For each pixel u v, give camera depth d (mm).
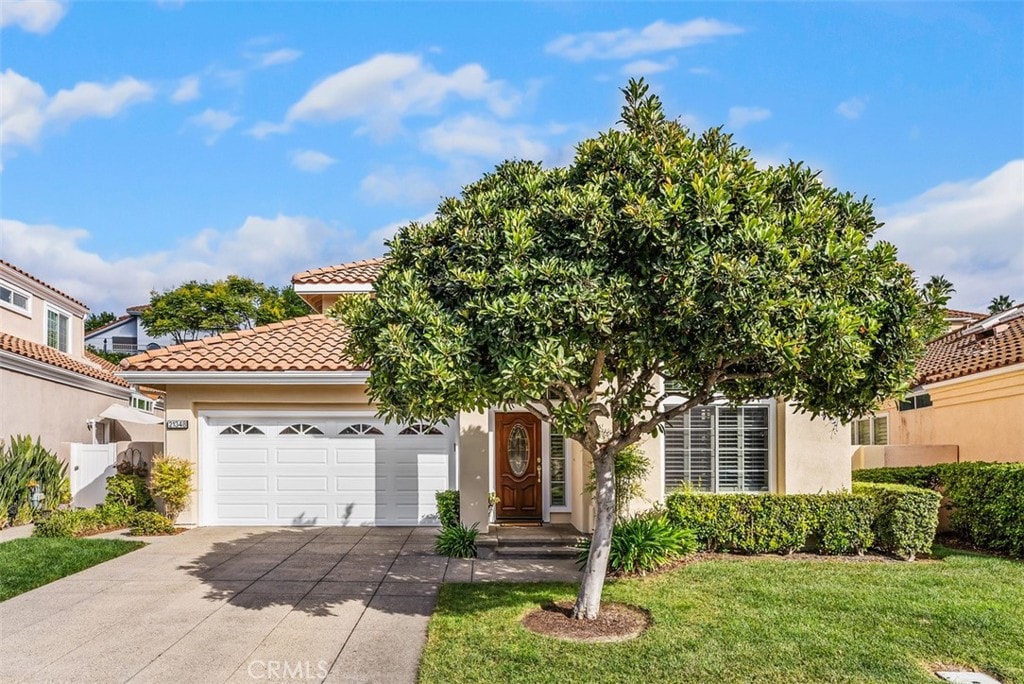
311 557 12070
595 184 7254
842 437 13008
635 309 6688
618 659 7141
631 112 7988
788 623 8219
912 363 7656
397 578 10641
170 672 6957
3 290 18906
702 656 7215
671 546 11016
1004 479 12391
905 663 7074
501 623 8297
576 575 10812
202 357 14953
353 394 15234
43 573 10703
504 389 6770
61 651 7523
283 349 15539
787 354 6453
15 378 17719
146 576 10727
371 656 7379
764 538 12031
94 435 20359
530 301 6719
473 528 12703
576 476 14266
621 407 8719
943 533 14438
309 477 15352
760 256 6602
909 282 7609
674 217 6668
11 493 16172
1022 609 8766
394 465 15398
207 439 15266
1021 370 14633
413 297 7195
